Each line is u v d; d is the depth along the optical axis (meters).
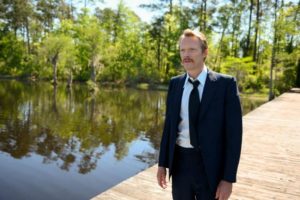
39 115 13.94
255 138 5.93
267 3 30.78
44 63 33.31
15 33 39.81
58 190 5.95
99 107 17.44
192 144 1.80
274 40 23.36
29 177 6.50
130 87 31.88
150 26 34.50
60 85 31.75
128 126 12.51
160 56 35.28
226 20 31.16
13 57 37.53
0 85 28.31
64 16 43.56
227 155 1.74
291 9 23.17
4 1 39.03
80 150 8.70
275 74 24.86
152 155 8.56
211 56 28.94
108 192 3.30
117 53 33.41
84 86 31.44
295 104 11.41
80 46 32.41
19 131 10.57
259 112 9.27
